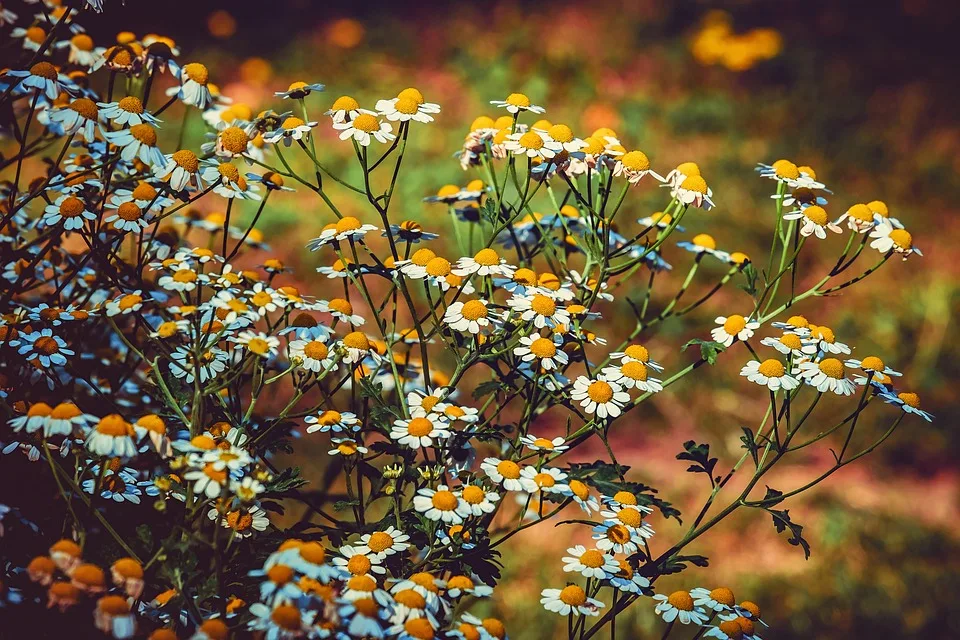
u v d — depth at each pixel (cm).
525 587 135
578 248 110
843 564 146
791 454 177
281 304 101
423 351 103
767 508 101
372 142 268
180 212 113
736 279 220
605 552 99
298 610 92
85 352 109
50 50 110
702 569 143
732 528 154
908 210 264
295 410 149
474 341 102
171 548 95
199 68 104
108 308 100
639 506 100
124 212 100
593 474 102
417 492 97
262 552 99
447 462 102
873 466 176
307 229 224
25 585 98
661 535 151
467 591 97
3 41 115
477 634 95
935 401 191
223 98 108
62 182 102
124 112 101
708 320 203
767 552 150
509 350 103
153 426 95
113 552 97
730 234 235
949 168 288
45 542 100
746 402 187
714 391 188
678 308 206
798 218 106
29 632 98
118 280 104
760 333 203
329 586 94
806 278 227
